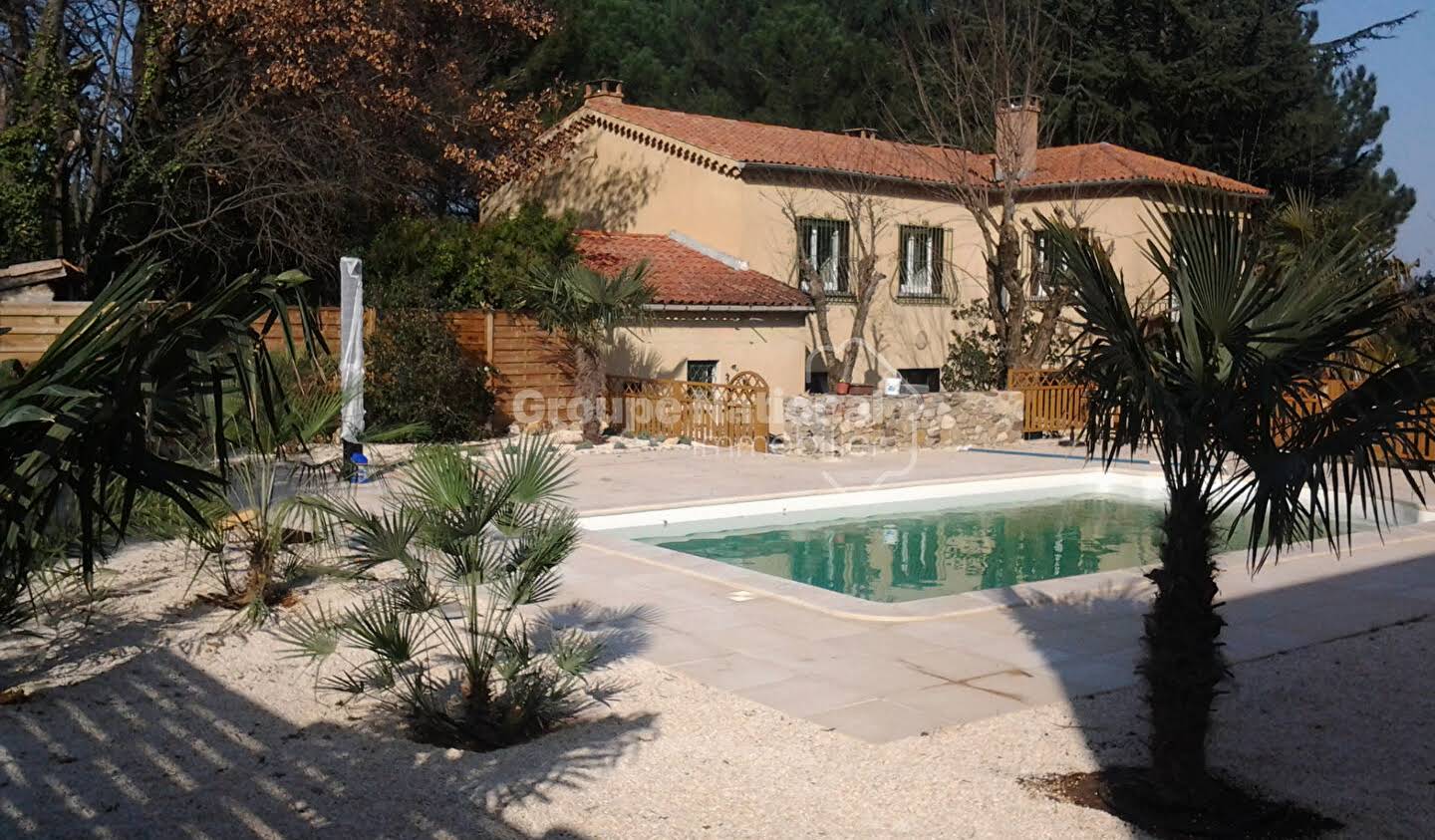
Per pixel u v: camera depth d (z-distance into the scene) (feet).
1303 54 130.82
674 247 85.51
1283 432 17.13
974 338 91.09
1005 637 28.12
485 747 20.42
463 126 83.66
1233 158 129.39
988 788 18.30
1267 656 26.81
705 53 140.56
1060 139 129.39
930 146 101.60
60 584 28.76
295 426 28.25
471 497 20.97
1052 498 57.88
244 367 14.30
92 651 24.64
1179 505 17.44
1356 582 34.94
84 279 69.41
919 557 44.75
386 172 82.12
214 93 77.82
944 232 95.50
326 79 74.18
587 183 94.48
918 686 24.03
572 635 27.12
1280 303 17.06
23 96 70.79
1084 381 18.33
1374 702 23.36
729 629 28.55
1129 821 17.29
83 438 13.64
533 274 64.95
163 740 19.57
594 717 21.71
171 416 13.85
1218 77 123.75
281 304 14.34
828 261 89.20
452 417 63.52
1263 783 18.97
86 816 16.40
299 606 28.35
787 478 55.11
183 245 76.02
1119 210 90.38
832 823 16.90
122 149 72.59
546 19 88.99
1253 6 129.59
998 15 92.07
